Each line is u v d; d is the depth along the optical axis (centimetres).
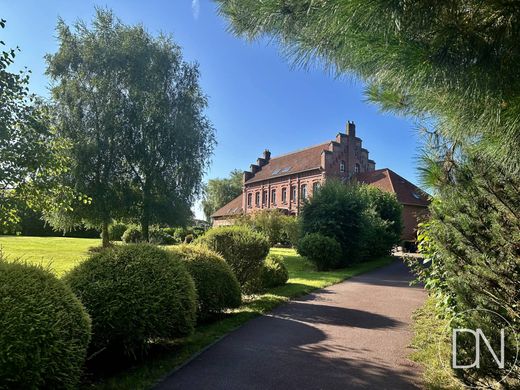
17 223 834
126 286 423
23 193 782
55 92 1927
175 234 3178
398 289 1026
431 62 201
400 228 2311
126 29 2056
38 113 773
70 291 338
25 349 275
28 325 281
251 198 4722
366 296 907
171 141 2016
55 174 837
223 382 380
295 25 250
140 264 452
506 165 249
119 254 462
